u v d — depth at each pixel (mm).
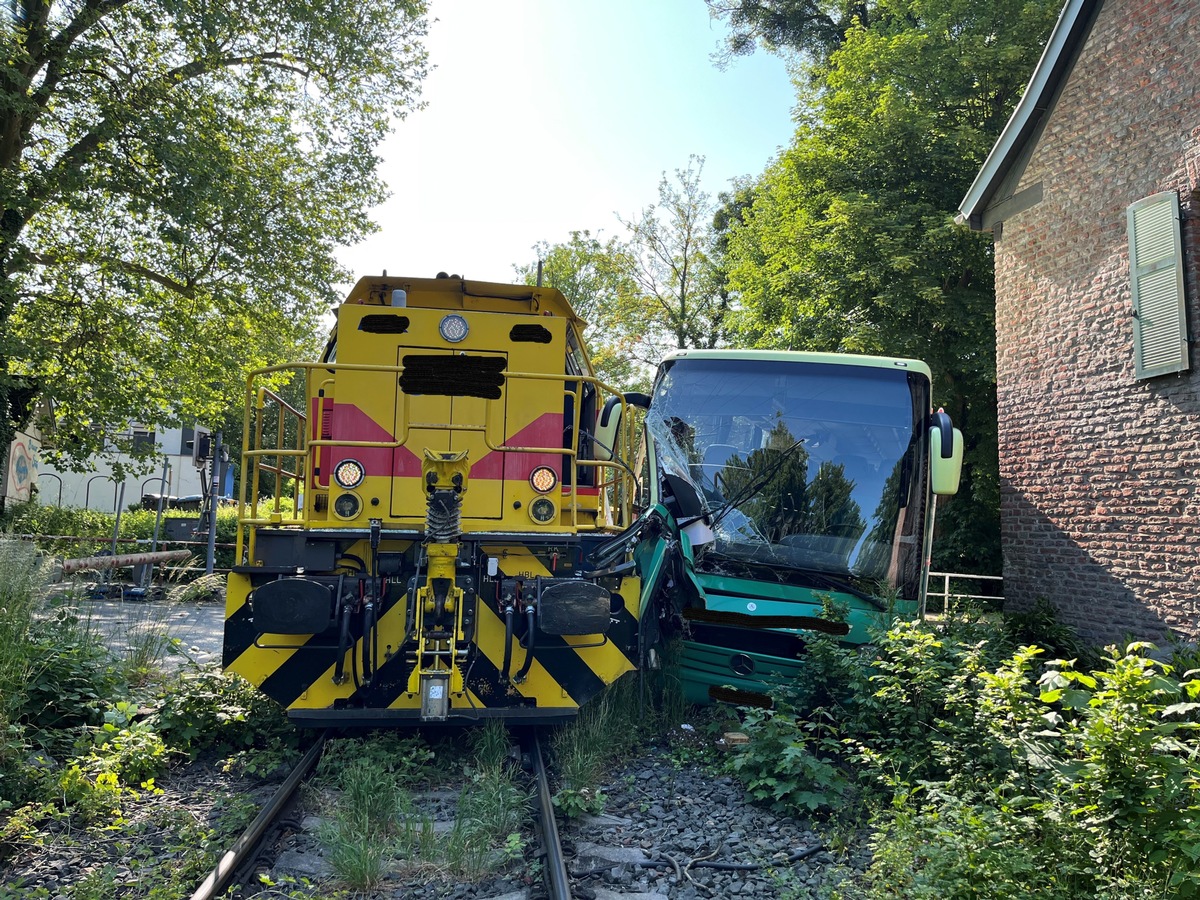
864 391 8328
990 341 18016
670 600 7949
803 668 6941
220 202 17719
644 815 5484
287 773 5887
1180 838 3670
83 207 16953
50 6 16797
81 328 19719
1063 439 11070
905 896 4027
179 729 6344
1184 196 9320
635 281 36906
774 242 22094
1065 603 10930
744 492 8148
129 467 21422
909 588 7797
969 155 19391
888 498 7980
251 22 19203
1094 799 4109
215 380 22109
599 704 7266
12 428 19078
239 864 4355
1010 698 5113
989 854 3900
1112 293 10312
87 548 16016
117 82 17344
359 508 6469
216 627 11898
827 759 6074
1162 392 9539
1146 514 9719
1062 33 10961
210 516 15141
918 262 18516
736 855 4934
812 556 7867
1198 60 9203
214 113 18422
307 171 21891
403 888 4320
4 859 4441
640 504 8469
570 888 4246
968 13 20562
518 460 6715
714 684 7664
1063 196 11211
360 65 20656
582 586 6168
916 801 5469
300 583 5852
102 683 6824
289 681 6223
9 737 5602
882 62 20422
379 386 6637
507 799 5145
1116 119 10344
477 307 7664
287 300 21344
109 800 5098
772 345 23172
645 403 8156
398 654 6332
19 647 6203
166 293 20766
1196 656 8234
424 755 6070
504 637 6480
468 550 6406
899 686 6070
